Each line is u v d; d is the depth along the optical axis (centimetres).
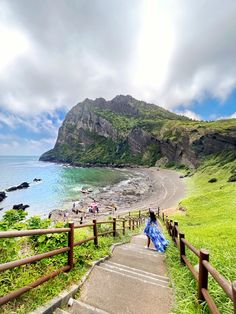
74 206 4791
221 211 2434
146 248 1045
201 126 13775
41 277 433
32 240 570
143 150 18188
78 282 501
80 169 15188
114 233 1232
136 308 451
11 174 11681
